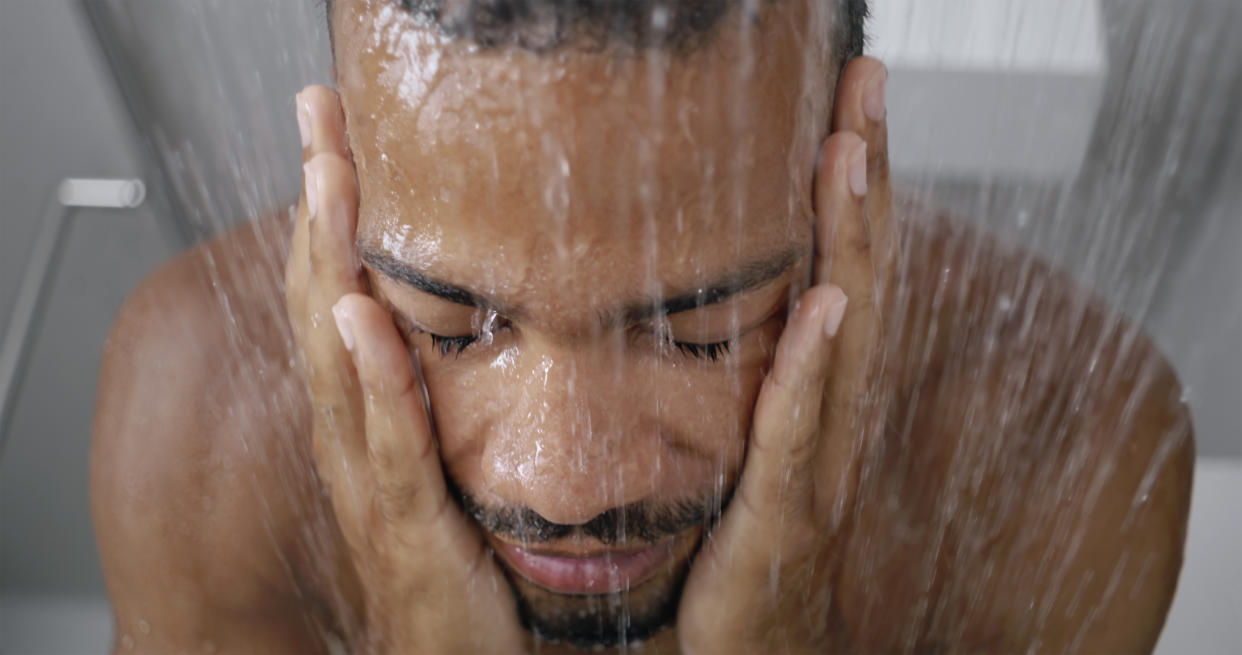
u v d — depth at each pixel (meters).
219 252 0.67
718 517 0.51
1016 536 0.62
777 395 0.45
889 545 0.61
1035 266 0.66
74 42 1.06
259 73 1.05
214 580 0.63
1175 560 0.64
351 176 0.45
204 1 1.01
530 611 0.54
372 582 0.56
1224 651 0.95
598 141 0.34
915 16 0.90
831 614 0.60
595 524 0.46
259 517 0.62
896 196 0.66
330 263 0.47
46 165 1.12
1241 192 0.99
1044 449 0.61
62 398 1.17
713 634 0.54
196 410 0.63
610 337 0.39
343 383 0.50
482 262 0.36
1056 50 0.93
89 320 1.16
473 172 0.35
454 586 0.52
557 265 0.36
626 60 0.33
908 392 0.61
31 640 1.16
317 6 0.46
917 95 0.93
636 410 0.42
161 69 1.06
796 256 0.41
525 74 0.33
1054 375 0.63
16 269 1.17
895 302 0.62
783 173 0.39
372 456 0.48
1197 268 1.03
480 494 0.48
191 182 1.13
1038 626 0.63
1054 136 0.97
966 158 0.96
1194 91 0.97
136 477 0.64
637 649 0.56
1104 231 1.02
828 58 0.41
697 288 0.38
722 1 0.34
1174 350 1.07
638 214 0.35
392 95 0.35
